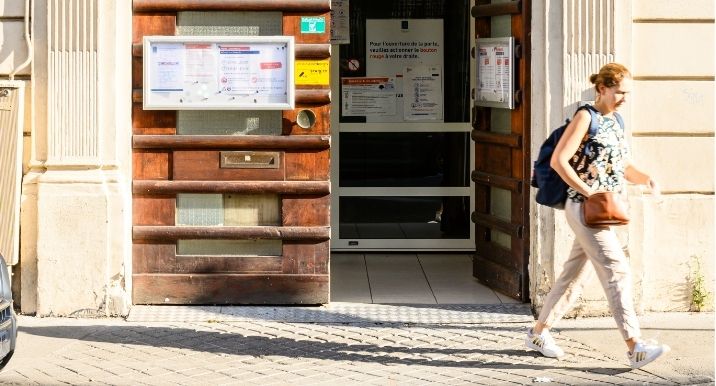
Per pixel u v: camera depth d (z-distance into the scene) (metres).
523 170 9.88
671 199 9.76
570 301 8.46
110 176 9.52
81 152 9.50
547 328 8.52
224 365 8.23
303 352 8.59
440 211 12.49
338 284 10.94
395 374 8.02
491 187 10.77
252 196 9.82
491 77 10.44
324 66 9.66
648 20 9.66
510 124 10.22
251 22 9.70
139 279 9.78
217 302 9.84
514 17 10.02
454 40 12.36
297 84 9.66
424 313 9.79
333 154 12.41
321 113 9.72
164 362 8.30
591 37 9.52
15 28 9.49
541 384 7.78
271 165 9.73
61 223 9.45
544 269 9.69
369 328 9.31
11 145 9.42
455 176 12.44
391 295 10.47
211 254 9.88
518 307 9.97
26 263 9.55
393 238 12.49
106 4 9.45
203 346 8.74
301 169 9.75
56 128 9.47
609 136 7.98
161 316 9.55
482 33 10.76
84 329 9.20
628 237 9.61
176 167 9.70
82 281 9.50
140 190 9.70
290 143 9.70
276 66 9.56
